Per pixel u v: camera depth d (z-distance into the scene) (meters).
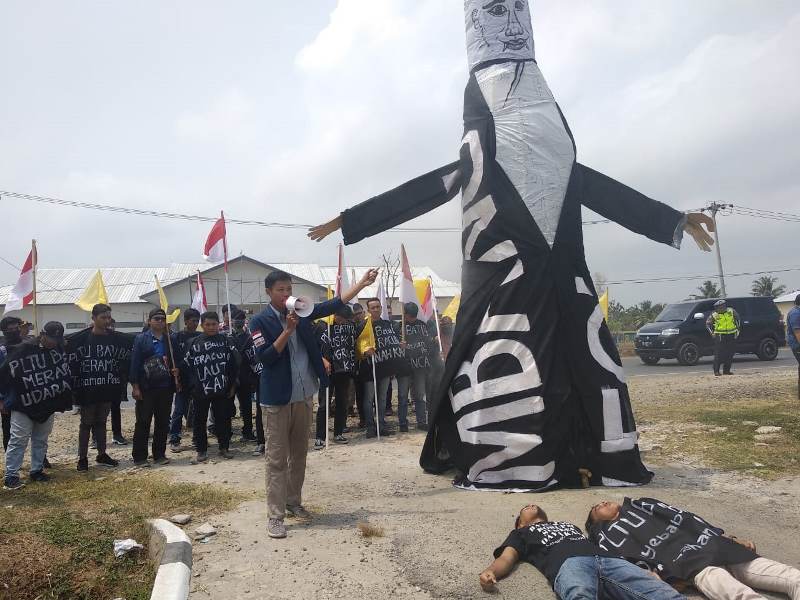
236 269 33.41
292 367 4.77
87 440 7.39
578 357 5.94
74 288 34.66
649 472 5.99
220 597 3.57
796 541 4.25
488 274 6.24
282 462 4.70
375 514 5.07
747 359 21.83
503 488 5.71
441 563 3.98
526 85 6.51
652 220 6.83
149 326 7.86
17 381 6.38
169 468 7.30
